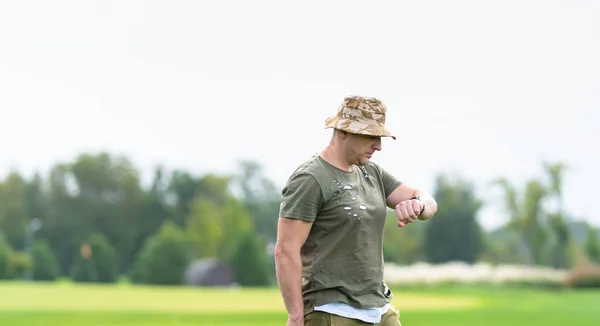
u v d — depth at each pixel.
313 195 7.18
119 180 133.75
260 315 25.42
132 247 132.62
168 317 24.53
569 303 34.69
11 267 96.81
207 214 118.38
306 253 7.37
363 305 7.25
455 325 21.61
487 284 63.78
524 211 91.56
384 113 7.25
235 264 79.25
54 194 131.38
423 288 61.56
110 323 22.17
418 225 109.00
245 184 159.25
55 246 129.12
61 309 28.45
